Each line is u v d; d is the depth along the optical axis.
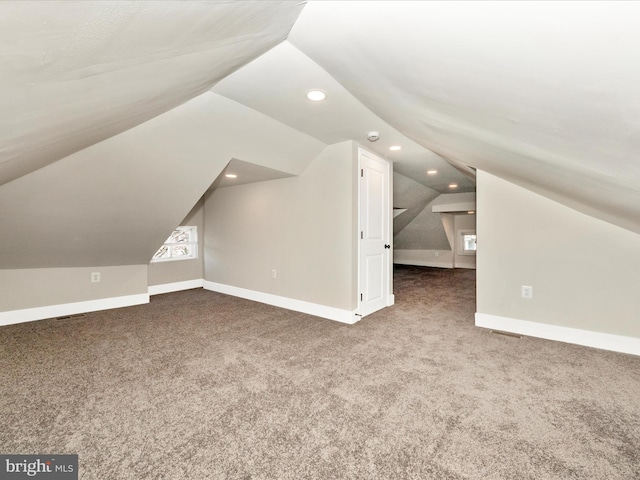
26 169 1.92
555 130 1.09
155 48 0.94
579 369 2.10
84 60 0.81
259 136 2.77
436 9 0.73
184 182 2.92
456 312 3.63
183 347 2.52
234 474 1.20
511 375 2.02
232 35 1.11
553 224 2.67
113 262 3.73
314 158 3.46
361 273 3.39
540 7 0.56
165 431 1.46
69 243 3.07
